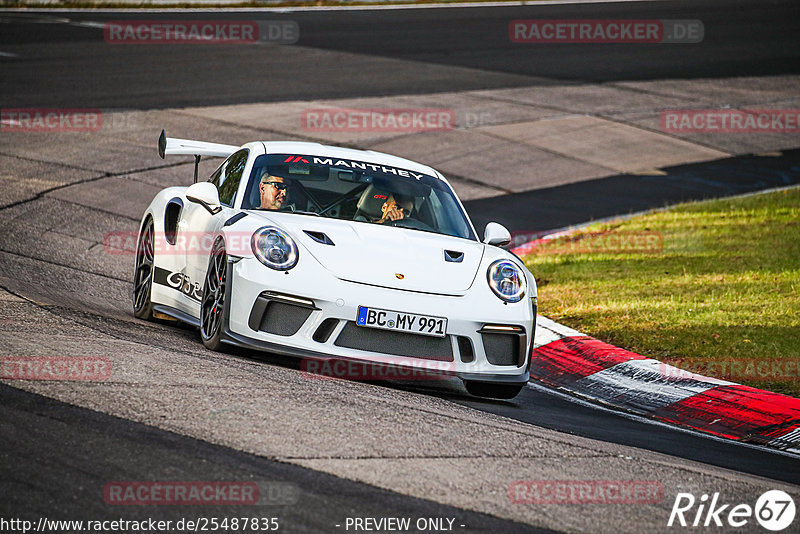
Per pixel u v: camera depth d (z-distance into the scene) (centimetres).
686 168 6347
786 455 2111
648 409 2447
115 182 4772
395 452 1589
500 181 5659
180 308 2514
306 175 2512
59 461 1371
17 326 2080
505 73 8750
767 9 13712
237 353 2228
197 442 1503
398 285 2114
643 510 1484
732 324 2997
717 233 4428
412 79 8181
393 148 6050
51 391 1655
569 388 2620
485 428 1855
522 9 12938
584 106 7738
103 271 3303
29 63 7512
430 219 2498
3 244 3369
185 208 2648
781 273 3609
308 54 8969
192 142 2984
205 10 11500
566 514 1420
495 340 2177
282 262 2102
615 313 3184
